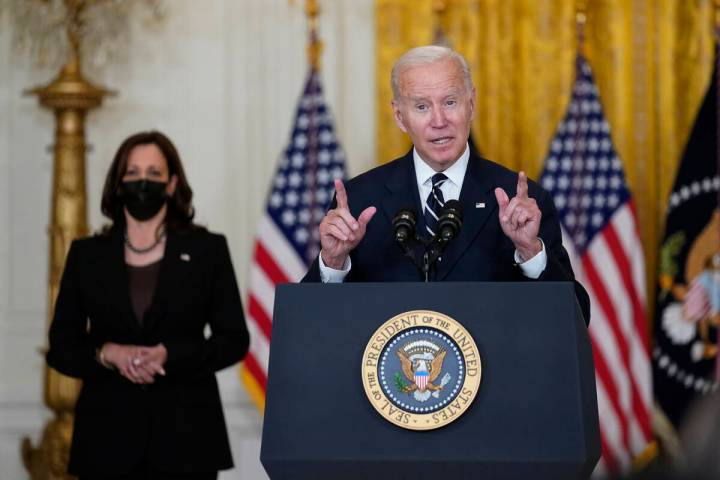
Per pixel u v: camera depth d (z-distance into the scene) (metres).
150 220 6.24
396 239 3.80
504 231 3.77
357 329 3.33
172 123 9.62
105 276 6.04
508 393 3.23
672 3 9.37
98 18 8.85
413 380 3.25
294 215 9.19
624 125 9.31
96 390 5.90
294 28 9.62
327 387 3.29
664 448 8.94
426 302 3.32
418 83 4.11
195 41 9.68
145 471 5.82
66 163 8.56
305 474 3.26
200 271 6.14
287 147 9.26
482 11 9.35
